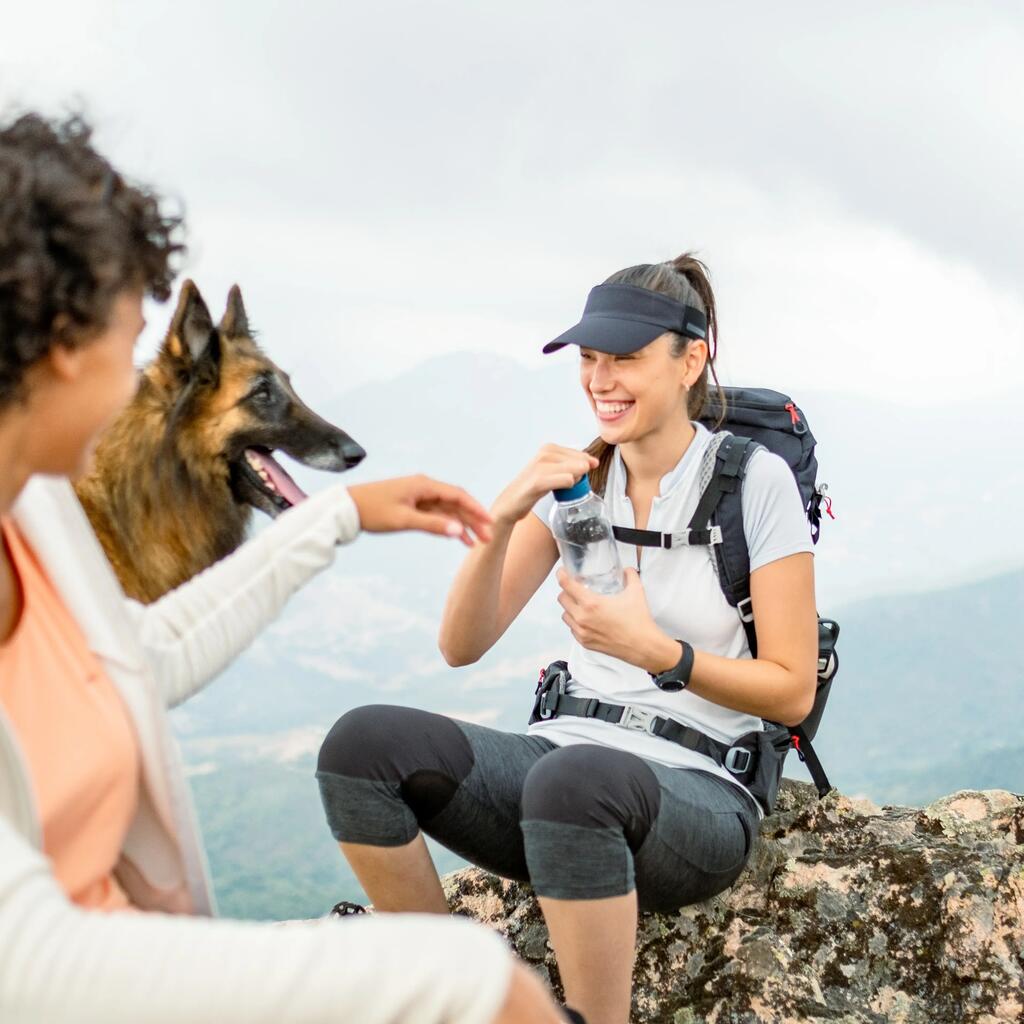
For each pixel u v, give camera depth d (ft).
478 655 8.54
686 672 7.45
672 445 8.29
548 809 6.75
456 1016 2.58
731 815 7.73
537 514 8.74
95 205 3.17
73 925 2.58
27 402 3.17
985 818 9.41
